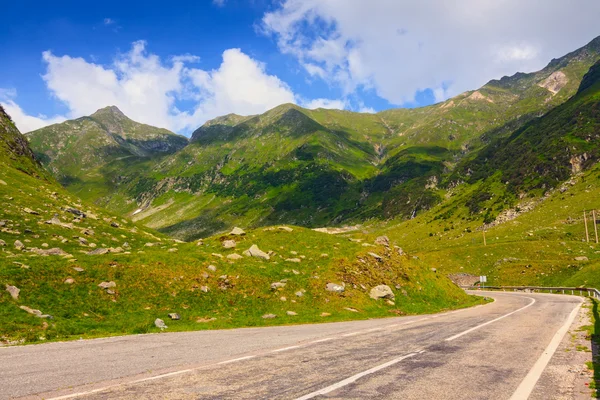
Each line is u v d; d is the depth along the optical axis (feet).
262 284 101.76
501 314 97.81
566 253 435.12
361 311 97.91
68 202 209.77
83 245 144.87
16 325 58.65
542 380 31.50
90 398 25.81
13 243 122.83
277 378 31.53
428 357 40.78
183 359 39.70
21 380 30.89
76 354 42.98
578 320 79.20
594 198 639.76
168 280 90.89
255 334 60.44
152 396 26.30
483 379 31.71
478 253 483.51
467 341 52.03
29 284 73.77
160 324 69.31
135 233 192.34
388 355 41.81
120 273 87.92
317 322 81.05
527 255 451.53
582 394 27.50
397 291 120.16
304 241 137.49
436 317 91.04
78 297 75.41
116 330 64.44
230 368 35.24
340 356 41.11
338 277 113.91
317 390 27.91
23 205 166.50
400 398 26.20
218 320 76.69
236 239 136.05
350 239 151.02
